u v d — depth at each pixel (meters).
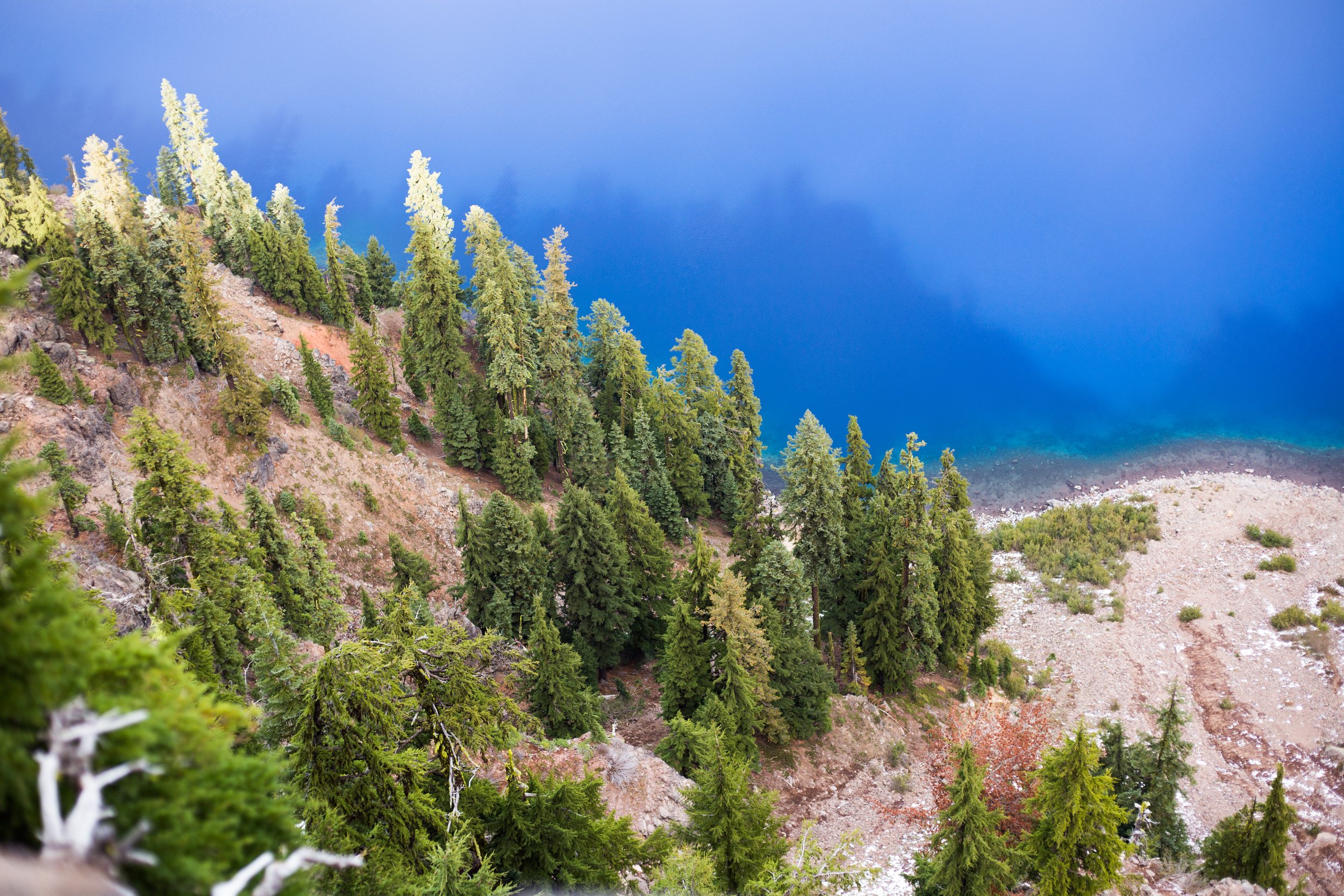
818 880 20.17
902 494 46.31
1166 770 36.69
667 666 39.78
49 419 42.41
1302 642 57.81
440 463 63.41
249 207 79.12
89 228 48.84
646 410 73.06
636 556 50.19
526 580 44.06
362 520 52.50
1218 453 95.81
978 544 55.75
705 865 17.81
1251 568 68.19
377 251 93.31
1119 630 63.41
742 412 75.19
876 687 49.19
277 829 5.75
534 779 18.08
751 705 36.75
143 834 4.46
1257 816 44.25
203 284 48.62
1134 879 29.98
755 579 44.00
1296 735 50.03
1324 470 88.62
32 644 4.73
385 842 14.12
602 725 37.78
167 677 5.74
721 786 21.44
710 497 75.31
